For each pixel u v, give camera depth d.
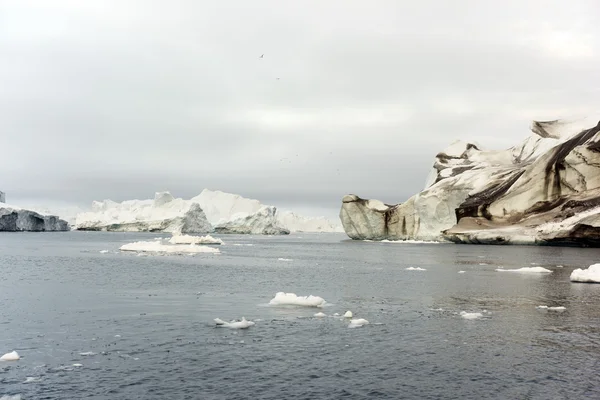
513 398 14.00
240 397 13.84
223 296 29.81
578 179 84.56
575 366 16.47
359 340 19.38
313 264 53.41
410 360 17.02
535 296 29.72
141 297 29.27
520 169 98.56
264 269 47.28
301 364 16.53
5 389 14.26
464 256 63.56
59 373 15.56
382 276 41.19
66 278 38.72
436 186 105.81
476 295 30.17
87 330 20.73
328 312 24.78
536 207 89.19
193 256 64.06
